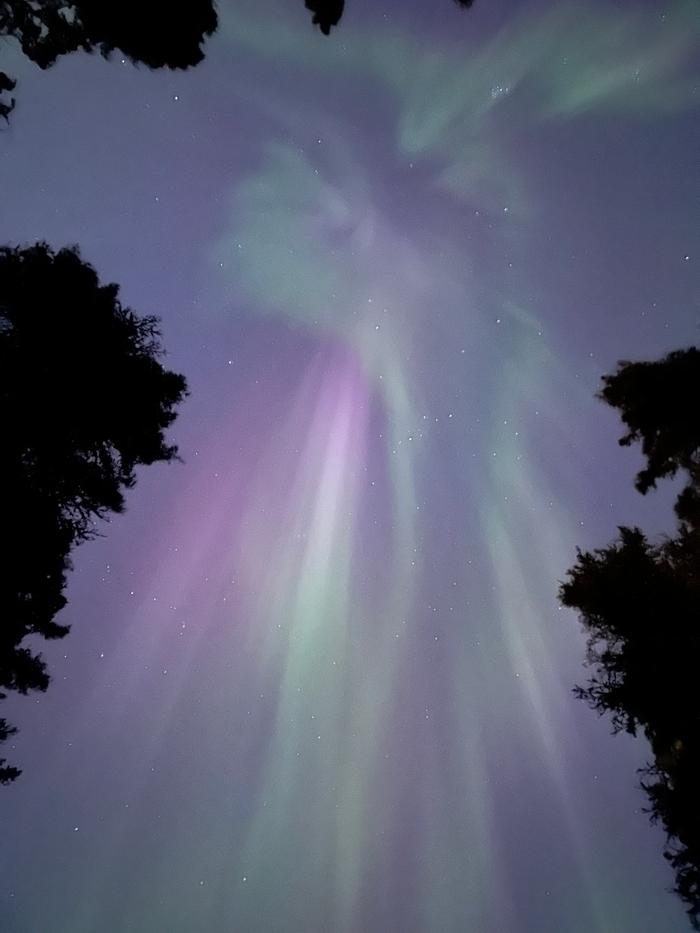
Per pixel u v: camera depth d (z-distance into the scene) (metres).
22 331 4.57
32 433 4.70
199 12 5.37
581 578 6.05
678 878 6.58
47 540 4.86
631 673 5.62
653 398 6.10
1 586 4.79
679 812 5.89
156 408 5.01
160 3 5.16
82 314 4.63
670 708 5.50
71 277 4.69
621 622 5.74
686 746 5.58
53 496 4.98
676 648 5.48
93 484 5.10
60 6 5.43
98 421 4.86
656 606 5.64
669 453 6.35
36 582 4.99
